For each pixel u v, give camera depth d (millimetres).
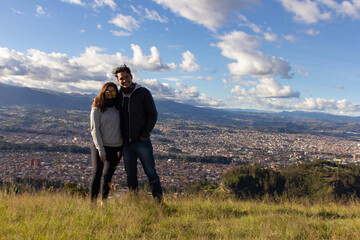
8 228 3053
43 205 4352
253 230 3512
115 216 3812
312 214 4840
